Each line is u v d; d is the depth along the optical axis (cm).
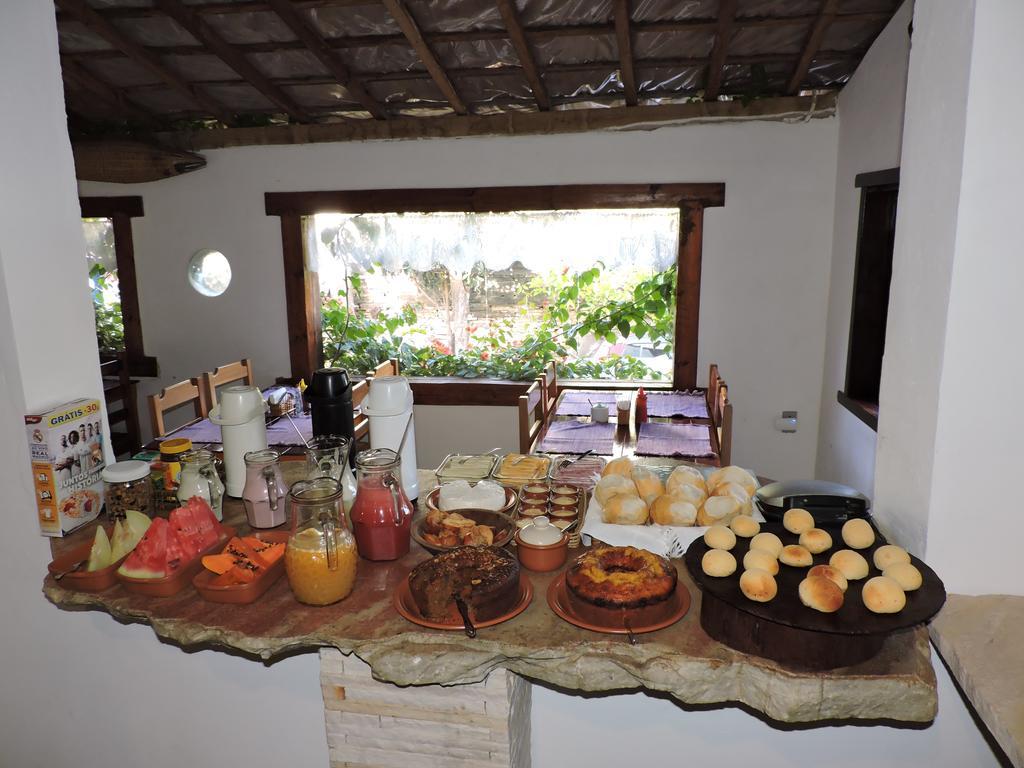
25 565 150
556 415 320
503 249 401
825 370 365
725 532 114
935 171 113
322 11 284
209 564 123
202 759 154
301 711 144
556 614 113
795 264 363
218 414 158
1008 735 87
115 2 285
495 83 342
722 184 362
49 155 143
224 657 146
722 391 284
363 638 110
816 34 280
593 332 423
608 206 374
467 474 165
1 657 160
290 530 123
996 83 100
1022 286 105
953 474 114
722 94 352
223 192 406
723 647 105
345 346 434
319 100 369
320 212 399
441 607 111
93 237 449
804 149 353
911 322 123
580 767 139
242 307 417
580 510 144
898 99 259
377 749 124
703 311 377
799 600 100
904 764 122
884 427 135
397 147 387
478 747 118
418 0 273
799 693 97
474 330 443
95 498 151
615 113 360
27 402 141
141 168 374
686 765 133
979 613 111
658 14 279
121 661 152
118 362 416
